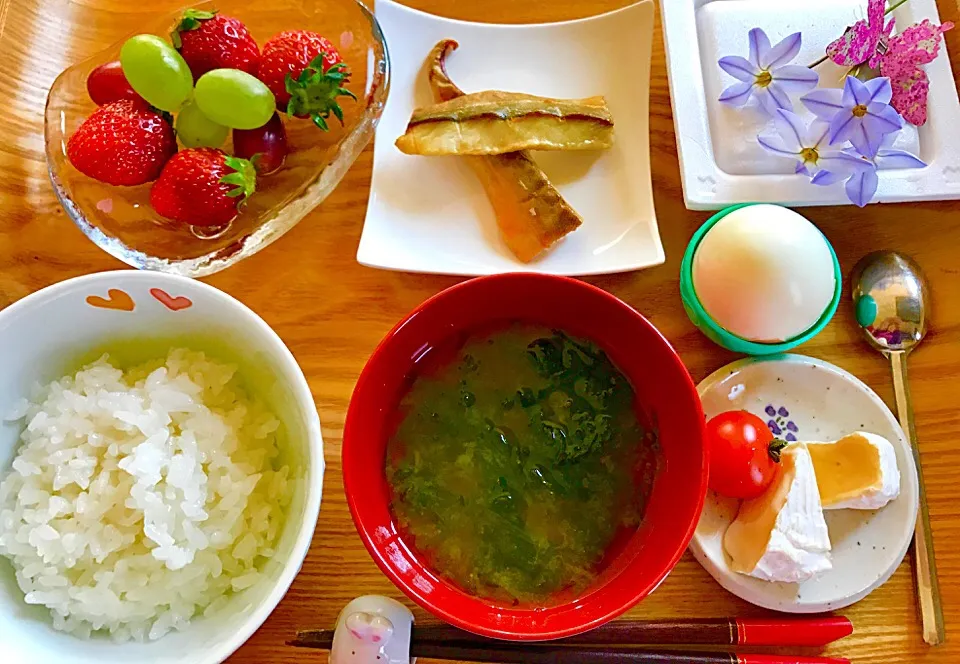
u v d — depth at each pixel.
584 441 0.24
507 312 0.24
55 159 0.27
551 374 0.24
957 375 0.27
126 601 0.21
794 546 0.24
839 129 0.26
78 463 0.22
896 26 0.29
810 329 0.26
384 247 0.28
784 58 0.27
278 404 0.23
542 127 0.28
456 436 0.24
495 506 0.23
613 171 0.29
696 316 0.27
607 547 0.23
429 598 0.21
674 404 0.23
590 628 0.20
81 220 0.27
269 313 0.27
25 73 0.29
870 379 0.27
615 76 0.30
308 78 0.27
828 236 0.28
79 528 0.21
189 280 0.21
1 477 0.22
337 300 0.27
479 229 0.29
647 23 0.29
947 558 0.26
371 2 0.31
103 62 0.28
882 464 0.24
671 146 0.29
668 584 0.25
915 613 0.25
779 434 0.27
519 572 0.23
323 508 0.25
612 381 0.24
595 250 0.28
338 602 0.25
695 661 0.24
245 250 0.27
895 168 0.28
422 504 0.23
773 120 0.28
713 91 0.28
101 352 0.24
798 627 0.24
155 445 0.22
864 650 0.25
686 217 0.29
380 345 0.22
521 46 0.30
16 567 0.21
